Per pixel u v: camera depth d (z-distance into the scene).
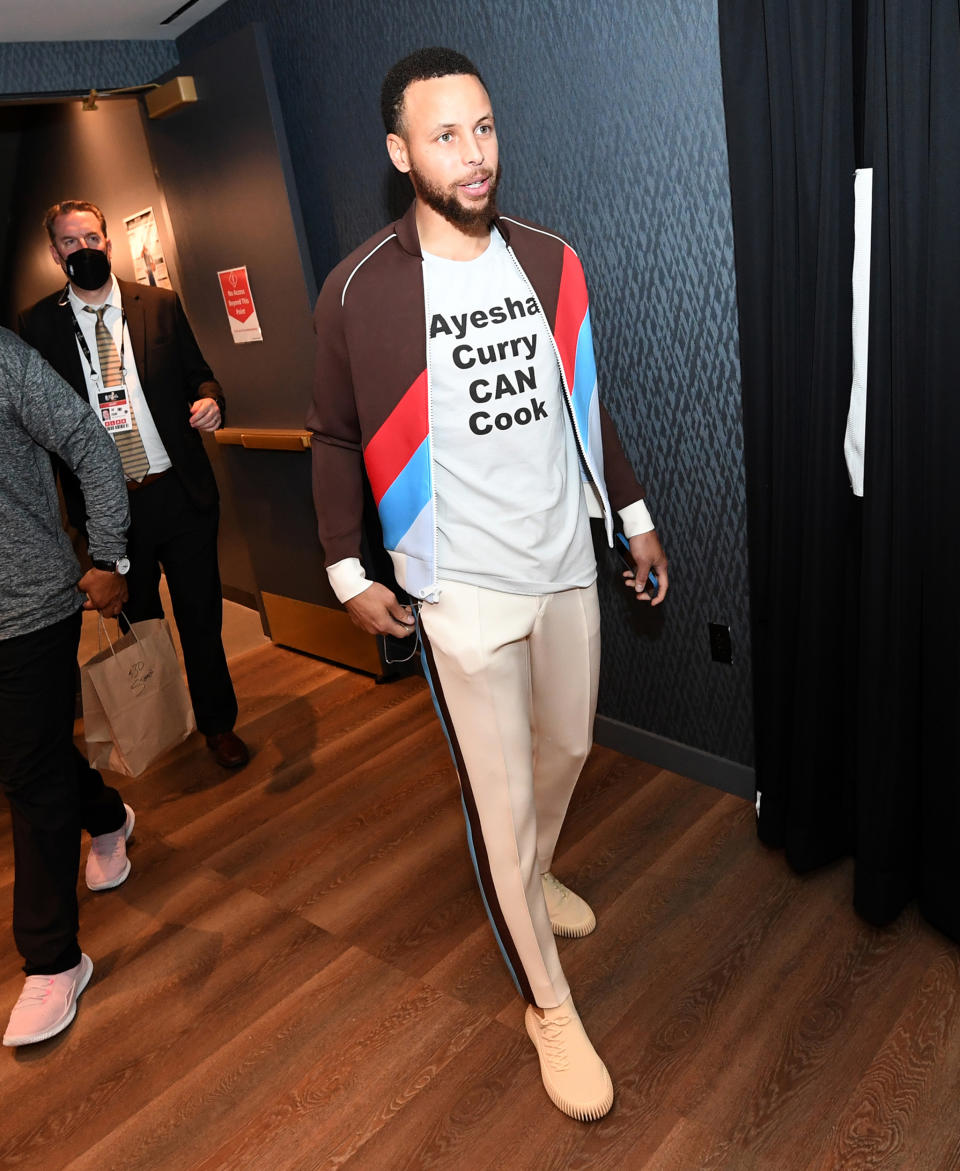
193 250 3.22
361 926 2.15
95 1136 1.71
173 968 2.09
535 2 2.08
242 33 2.66
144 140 3.40
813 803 2.00
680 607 2.37
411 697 3.17
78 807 1.97
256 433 3.20
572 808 2.44
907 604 1.70
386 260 1.46
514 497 1.49
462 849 2.36
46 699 1.84
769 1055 1.67
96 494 1.89
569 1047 1.63
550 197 2.24
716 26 1.82
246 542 3.59
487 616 1.51
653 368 2.20
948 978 1.77
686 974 1.88
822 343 1.73
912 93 1.47
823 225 1.66
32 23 2.64
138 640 2.35
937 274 1.54
